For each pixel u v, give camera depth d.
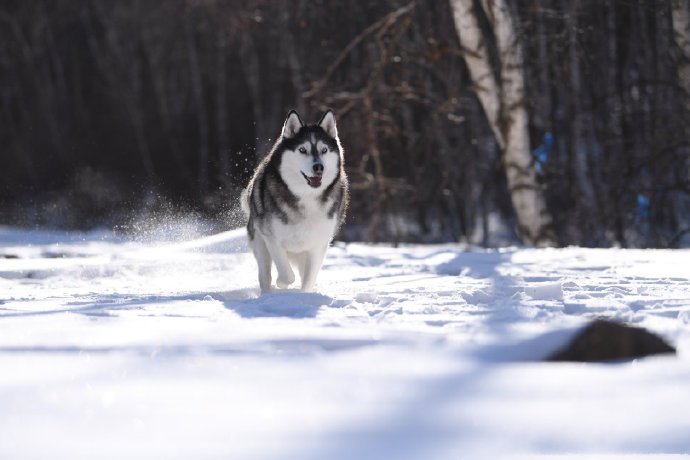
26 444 2.46
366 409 2.94
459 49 21.36
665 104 22.89
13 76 43.94
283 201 8.30
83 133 41.78
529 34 21.27
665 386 3.36
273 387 3.33
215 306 7.08
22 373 3.69
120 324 5.71
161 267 11.62
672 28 20.23
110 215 34.69
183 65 42.12
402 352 4.27
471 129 26.36
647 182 21.80
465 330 5.23
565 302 7.00
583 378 3.54
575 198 23.91
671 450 2.53
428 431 2.65
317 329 5.25
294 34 28.44
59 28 45.19
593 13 22.98
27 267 11.38
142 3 40.88
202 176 38.44
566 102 24.73
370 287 8.77
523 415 2.87
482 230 30.59
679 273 9.93
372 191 21.27
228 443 2.48
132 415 2.84
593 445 2.56
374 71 20.83
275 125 35.41
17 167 40.50
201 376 3.60
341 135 21.06
